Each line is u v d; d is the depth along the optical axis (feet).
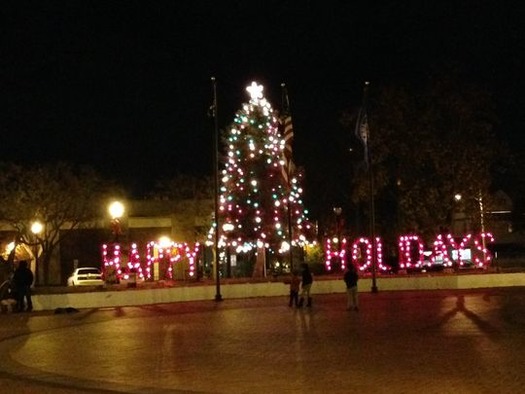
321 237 213.25
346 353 60.64
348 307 105.29
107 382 50.55
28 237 204.44
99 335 79.87
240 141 168.04
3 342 76.23
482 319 85.35
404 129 174.70
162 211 232.53
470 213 178.29
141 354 63.52
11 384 51.03
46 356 64.28
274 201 166.61
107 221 219.82
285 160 146.20
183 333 79.61
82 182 215.92
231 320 94.32
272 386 47.34
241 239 168.25
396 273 164.96
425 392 43.78
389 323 83.92
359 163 177.17
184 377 51.57
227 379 50.29
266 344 67.92
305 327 82.33
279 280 147.33
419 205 176.24
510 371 49.88
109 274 172.35
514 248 232.94
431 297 129.39
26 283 112.57
